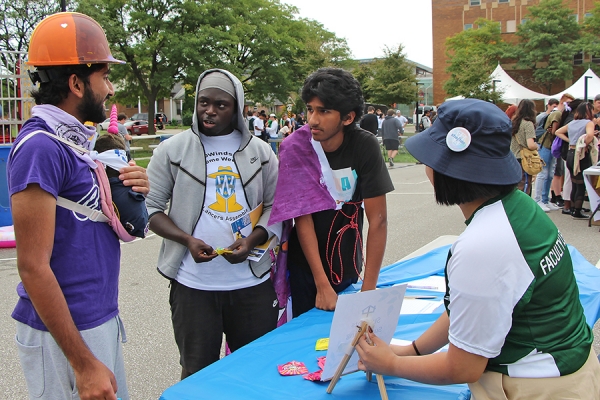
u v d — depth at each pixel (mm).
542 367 1366
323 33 32312
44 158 1452
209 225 2316
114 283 1720
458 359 1363
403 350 1757
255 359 1950
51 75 1563
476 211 1396
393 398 1701
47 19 1600
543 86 38781
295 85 30469
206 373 1847
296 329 2205
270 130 19094
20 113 8008
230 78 2307
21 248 1431
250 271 2393
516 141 7422
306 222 2410
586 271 2924
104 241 1664
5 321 4141
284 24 31297
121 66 25000
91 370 1490
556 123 7906
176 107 59844
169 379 3268
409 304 2584
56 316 1455
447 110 1433
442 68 44594
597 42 36656
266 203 2502
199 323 2344
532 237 1328
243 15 27891
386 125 16500
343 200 2410
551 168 8211
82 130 1609
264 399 1686
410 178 13531
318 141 2340
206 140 2377
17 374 3303
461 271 1321
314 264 2414
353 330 1707
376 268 2389
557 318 1363
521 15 41656
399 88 29438
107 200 1638
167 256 2381
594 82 16688
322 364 1871
